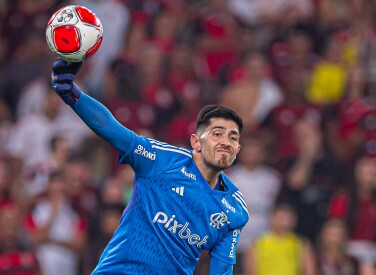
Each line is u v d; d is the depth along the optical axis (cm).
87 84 5250
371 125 5109
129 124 5009
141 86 5159
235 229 2320
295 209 4500
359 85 5441
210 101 5225
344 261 4238
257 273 4194
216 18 5812
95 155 4906
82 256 4225
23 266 4038
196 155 2262
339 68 5466
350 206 4509
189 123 5019
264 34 5922
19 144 4925
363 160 4731
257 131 5038
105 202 4259
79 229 4253
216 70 5597
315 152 4859
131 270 2230
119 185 4253
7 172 4562
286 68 5569
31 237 4194
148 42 5562
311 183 4722
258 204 4509
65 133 4919
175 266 2252
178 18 5803
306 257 4212
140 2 5719
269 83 5269
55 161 4647
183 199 2230
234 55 5672
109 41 5478
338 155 5019
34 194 4431
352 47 5616
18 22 5934
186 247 2258
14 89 5434
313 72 5488
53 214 4219
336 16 6003
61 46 2097
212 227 2269
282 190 4559
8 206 4297
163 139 4972
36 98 5281
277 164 4809
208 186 2247
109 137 2166
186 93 5225
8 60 5859
